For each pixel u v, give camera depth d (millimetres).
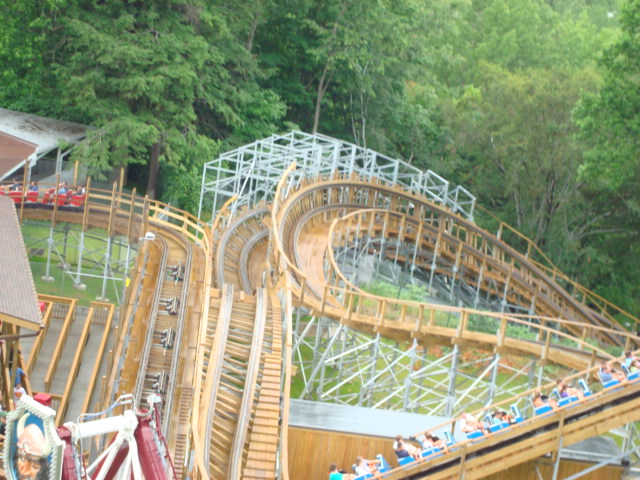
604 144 60469
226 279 39312
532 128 72188
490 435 26719
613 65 58406
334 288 33875
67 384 34312
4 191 44219
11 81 61156
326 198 54438
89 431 11000
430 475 26453
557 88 71062
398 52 79875
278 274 35844
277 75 81688
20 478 10141
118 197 45031
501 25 107812
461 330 32094
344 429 27844
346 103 83500
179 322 31266
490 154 77562
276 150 58625
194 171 62906
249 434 24609
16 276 19078
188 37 61281
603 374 27766
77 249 49812
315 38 80062
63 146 56344
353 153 58000
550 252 73688
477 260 57688
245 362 28609
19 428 10109
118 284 48250
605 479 29281
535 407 27422
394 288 48594
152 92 59062
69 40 58719
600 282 74438
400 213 53938
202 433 22641
